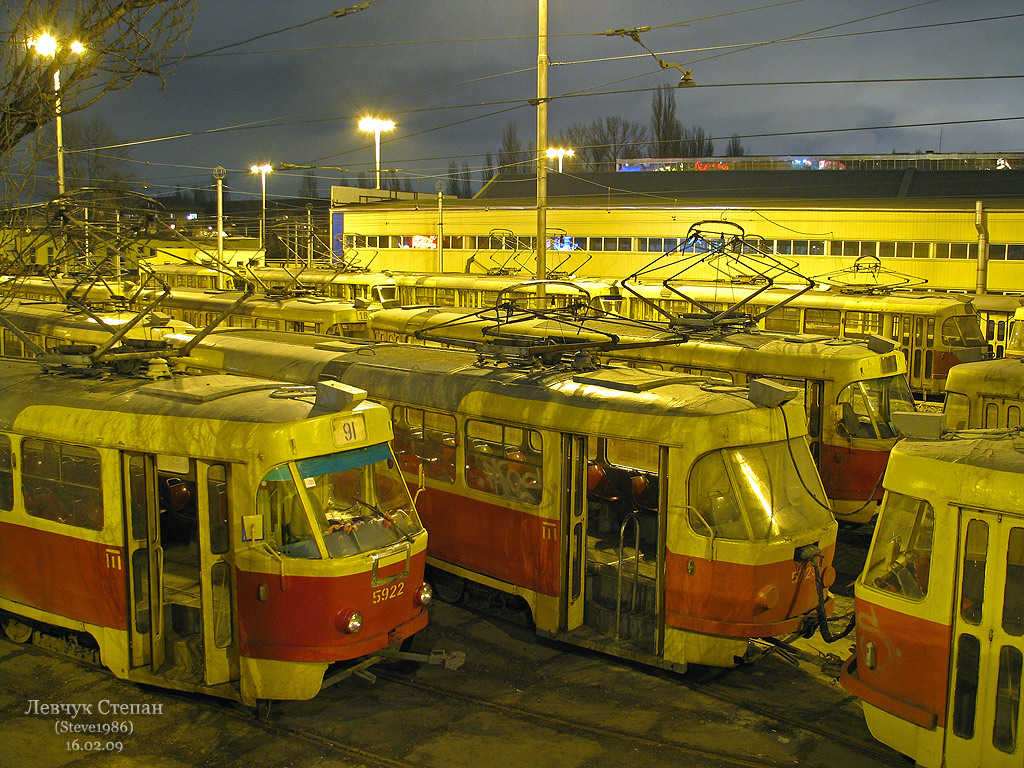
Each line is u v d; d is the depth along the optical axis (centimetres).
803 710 739
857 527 1314
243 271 2600
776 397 796
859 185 4928
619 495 939
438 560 977
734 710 736
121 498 719
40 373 873
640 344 1034
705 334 1409
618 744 680
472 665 823
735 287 2348
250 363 1223
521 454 877
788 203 3906
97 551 732
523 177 5638
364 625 696
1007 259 3519
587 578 869
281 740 680
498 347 988
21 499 785
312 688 680
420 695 761
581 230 4131
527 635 895
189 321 2295
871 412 1212
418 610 753
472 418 924
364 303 2077
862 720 721
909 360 2147
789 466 810
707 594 757
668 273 3916
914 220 3647
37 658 814
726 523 760
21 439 779
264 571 679
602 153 6544
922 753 593
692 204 4181
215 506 694
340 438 718
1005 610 554
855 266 3294
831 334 2239
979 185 4706
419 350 1165
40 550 773
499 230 4341
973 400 1316
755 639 780
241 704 723
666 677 798
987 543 562
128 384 813
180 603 732
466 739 686
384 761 652
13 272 1883
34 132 808
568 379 907
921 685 593
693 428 768
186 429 702
